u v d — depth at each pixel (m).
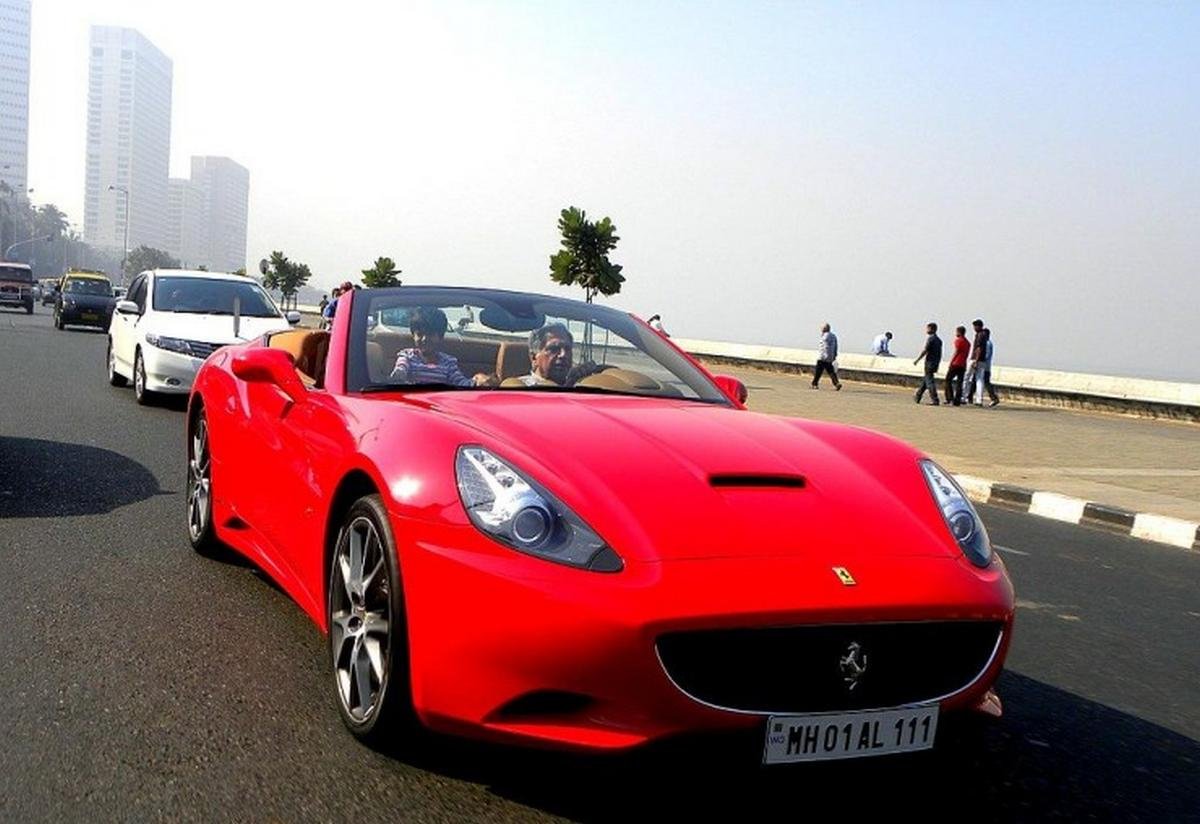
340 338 3.70
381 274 42.19
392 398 3.36
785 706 2.42
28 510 5.75
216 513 4.62
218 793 2.57
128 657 3.53
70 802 2.49
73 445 8.18
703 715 2.34
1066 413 22.09
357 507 2.96
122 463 7.47
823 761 2.44
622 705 2.35
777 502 2.70
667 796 2.69
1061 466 11.89
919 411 19.47
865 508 2.77
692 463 2.82
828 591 2.42
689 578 2.39
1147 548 7.59
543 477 2.63
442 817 2.51
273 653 3.63
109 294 32.00
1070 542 7.56
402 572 2.67
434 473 2.71
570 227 29.83
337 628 3.07
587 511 2.54
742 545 2.50
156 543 5.17
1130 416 22.22
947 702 2.53
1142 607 5.54
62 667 3.40
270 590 4.43
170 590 4.35
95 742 2.84
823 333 25.30
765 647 2.39
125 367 12.84
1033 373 24.61
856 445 3.23
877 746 2.48
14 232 164.62
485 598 2.44
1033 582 6.02
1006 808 2.78
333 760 2.79
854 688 2.45
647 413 3.25
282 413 3.79
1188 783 3.05
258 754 2.81
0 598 4.12
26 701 3.10
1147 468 12.26
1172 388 21.48
